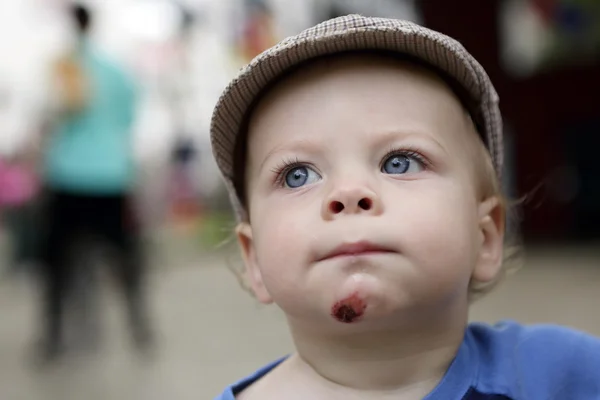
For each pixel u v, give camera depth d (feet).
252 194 3.90
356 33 3.61
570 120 29.55
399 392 3.63
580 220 29.63
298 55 3.70
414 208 3.38
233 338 14.05
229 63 35.04
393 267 3.28
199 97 37.99
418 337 3.56
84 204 12.66
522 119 29.76
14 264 23.35
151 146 37.37
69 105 12.30
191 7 37.06
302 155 3.58
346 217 3.33
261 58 3.72
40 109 12.76
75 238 12.85
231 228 5.40
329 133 3.54
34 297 22.67
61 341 13.03
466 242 3.54
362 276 3.27
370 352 3.56
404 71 3.72
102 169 12.57
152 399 10.06
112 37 36.14
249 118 4.01
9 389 11.19
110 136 12.70
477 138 4.03
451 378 3.66
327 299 3.33
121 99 12.80
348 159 3.50
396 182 3.47
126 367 12.11
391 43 3.67
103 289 20.22
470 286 4.09
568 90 29.48
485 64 29.27
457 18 28.66
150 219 34.76
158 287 22.68
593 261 23.09
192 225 35.70
